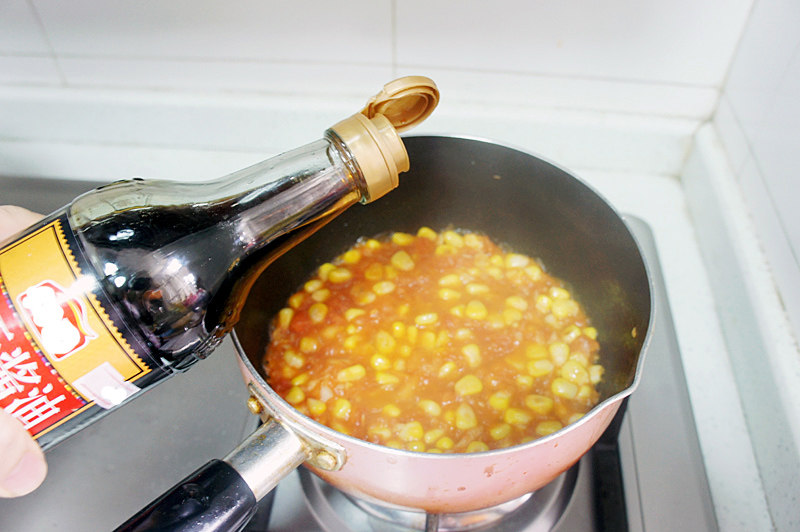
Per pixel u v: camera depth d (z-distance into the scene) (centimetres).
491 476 48
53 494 63
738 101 81
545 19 81
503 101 91
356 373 72
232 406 70
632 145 92
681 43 82
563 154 94
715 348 76
